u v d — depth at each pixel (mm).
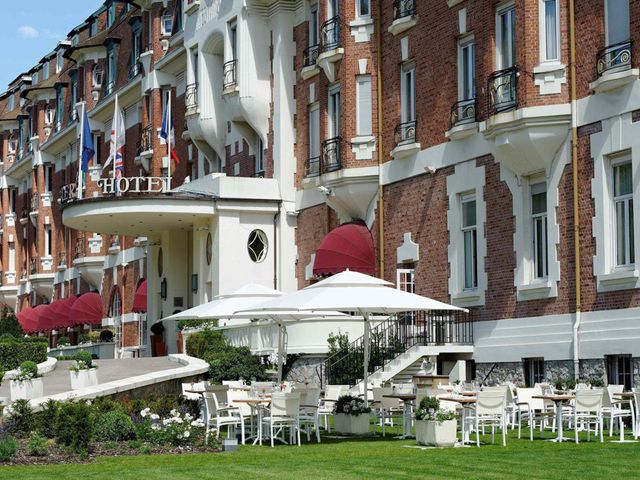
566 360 26453
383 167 34250
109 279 59344
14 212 79625
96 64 62625
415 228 32688
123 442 20891
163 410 24531
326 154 36062
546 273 27719
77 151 64750
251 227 40562
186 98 45875
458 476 15391
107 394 26078
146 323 52250
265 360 34812
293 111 40375
